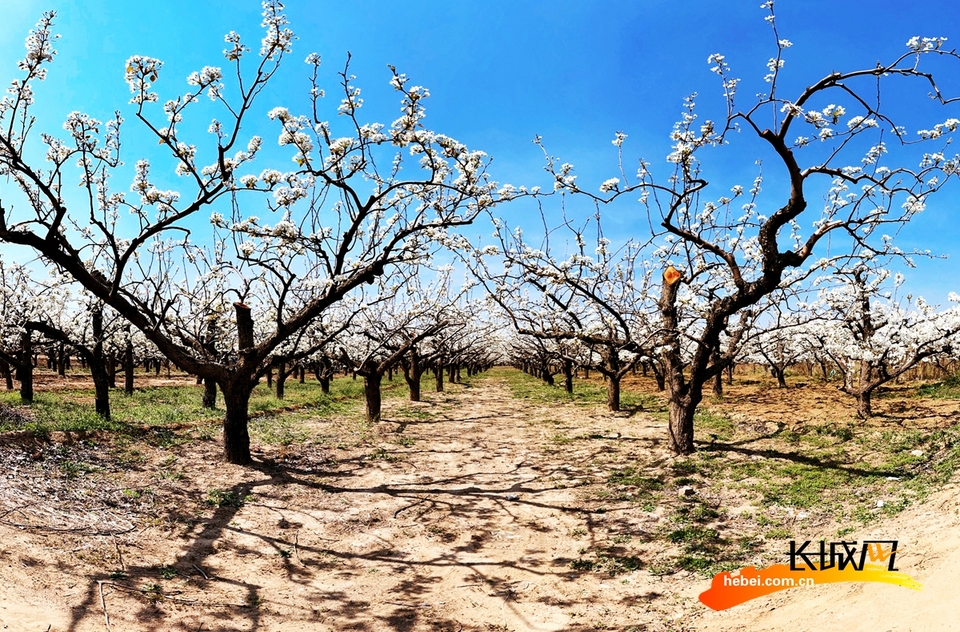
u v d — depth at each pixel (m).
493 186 9.09
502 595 6.12
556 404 22.98
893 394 18.64
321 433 14.73
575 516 8.64
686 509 8.44
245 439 10.84
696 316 12.11
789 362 24.28
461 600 6.01
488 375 57.88
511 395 27.91
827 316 12.68
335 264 9.58
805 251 8.94
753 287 9.58
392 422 17.28
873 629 4.31
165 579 5.94
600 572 6.64
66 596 5.05
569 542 7.68
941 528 5.96
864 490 8.35
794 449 11.33
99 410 13.09
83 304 15.67
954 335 13.48
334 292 9.57
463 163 8.15
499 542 7.75
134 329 19.08
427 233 9.14
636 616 5.52
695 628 5.13
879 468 9.30
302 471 10.95
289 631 5.22
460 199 8.89
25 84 7.59
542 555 7.25
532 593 6.14
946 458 8.91
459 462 12.31
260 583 6.24
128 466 9.48
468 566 6.94
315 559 7.11
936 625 4.02
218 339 15.55
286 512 8.66
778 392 21.70
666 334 11.92
